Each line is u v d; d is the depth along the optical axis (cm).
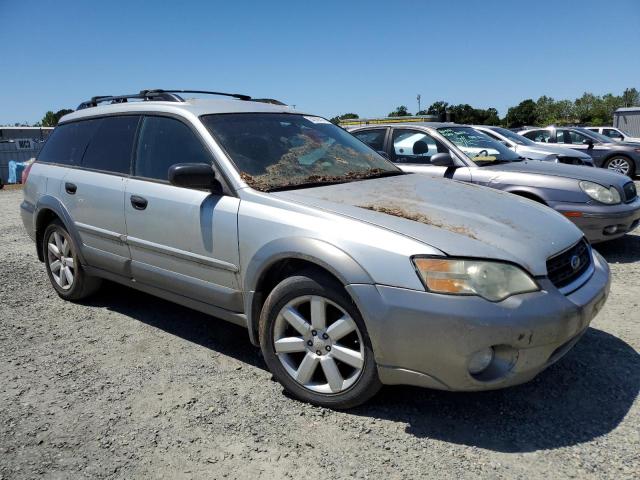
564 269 293
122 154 421
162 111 400
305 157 386
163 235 372
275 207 317
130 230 398
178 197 362
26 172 526
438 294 258
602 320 421
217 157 353
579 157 954
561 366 346
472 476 245
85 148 461
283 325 314
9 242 788
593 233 596
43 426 292
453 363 259
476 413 296
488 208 328
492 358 264
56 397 322
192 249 355
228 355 377
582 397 309
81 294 480
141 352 384
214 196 345
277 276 323
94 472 255
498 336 253
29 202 509
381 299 268
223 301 346
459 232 282
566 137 1572
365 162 418
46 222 500
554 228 316
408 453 263
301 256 292
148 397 320
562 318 263
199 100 414
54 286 502
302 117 444
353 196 331
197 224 348
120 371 355
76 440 279
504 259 265
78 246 452
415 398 313
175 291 382
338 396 296
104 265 435
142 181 394
